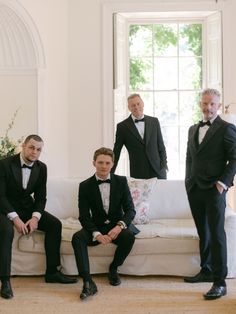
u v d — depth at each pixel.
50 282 4.14
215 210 3.68
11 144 5.17
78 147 6.84
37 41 6.27
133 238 4.02
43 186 4.30
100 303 3.64
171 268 4.19
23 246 4.23
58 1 6.57
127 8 6.73
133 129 5.14
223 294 3.72
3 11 6.02
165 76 7.12
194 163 3.81
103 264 4.20
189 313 3.43
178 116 7.09
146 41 7.10
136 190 4.62
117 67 6.81
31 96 6.38
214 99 3.73
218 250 3.70
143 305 3.59
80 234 3.97
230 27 6.67
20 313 3.46
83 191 4.12
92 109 6.81
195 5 6.67
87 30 6.76
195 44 7.06
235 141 3.67
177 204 4.82
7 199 4.18
